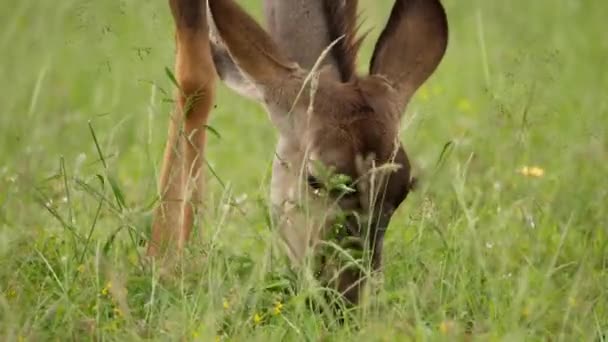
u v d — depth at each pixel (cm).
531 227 1248
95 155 1552
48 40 1914
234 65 1136
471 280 1145
